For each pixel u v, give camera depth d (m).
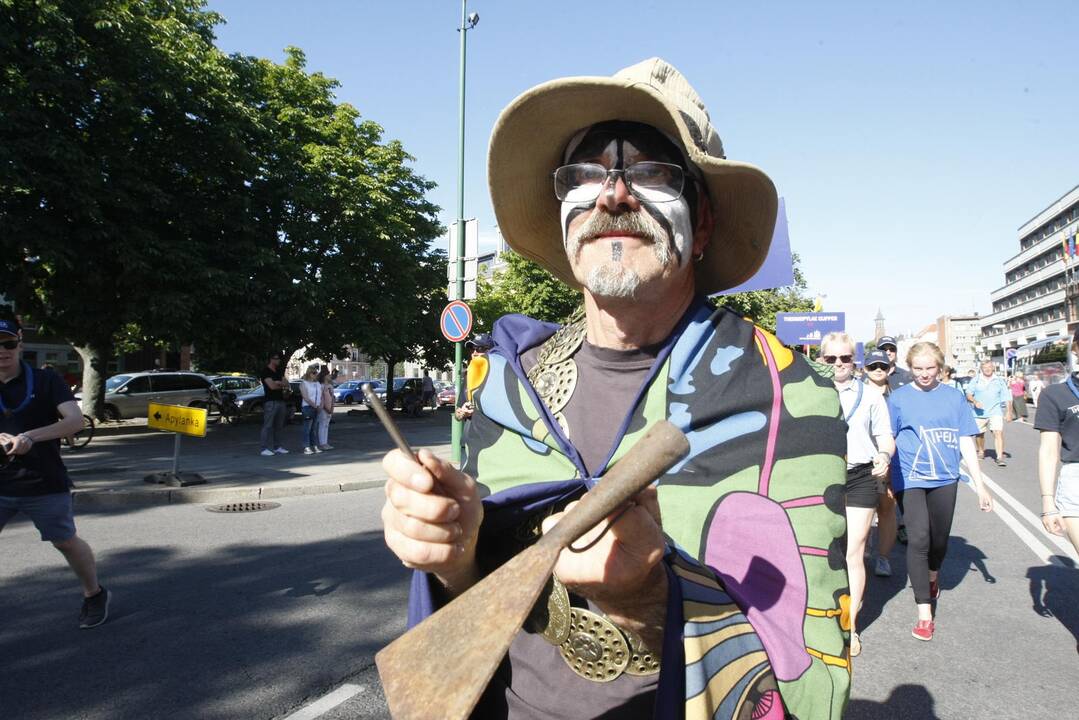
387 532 0.83
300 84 20.06
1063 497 3.91
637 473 0.67
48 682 3.39
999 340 98.69
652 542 0.81
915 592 4.22
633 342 1.32
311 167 18.23
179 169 15.86
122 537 6.44
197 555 5.80
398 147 22.00
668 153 1.29
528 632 1.22
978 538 6.51
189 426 8.92
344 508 7.98
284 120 19.23
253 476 9.83
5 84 12.64
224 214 16.05
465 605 0.70
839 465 1.11
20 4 12.61
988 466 11.41
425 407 28.02
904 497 4.44
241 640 3.93
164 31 14.64
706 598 0.94
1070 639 4.07
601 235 1.27
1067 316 70.94
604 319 1.34
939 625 4.31
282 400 12.98
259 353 17.55
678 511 1.11
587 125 1.34
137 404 19.16
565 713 1.12
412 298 22.47
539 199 1.60
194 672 3.50
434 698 0.66
